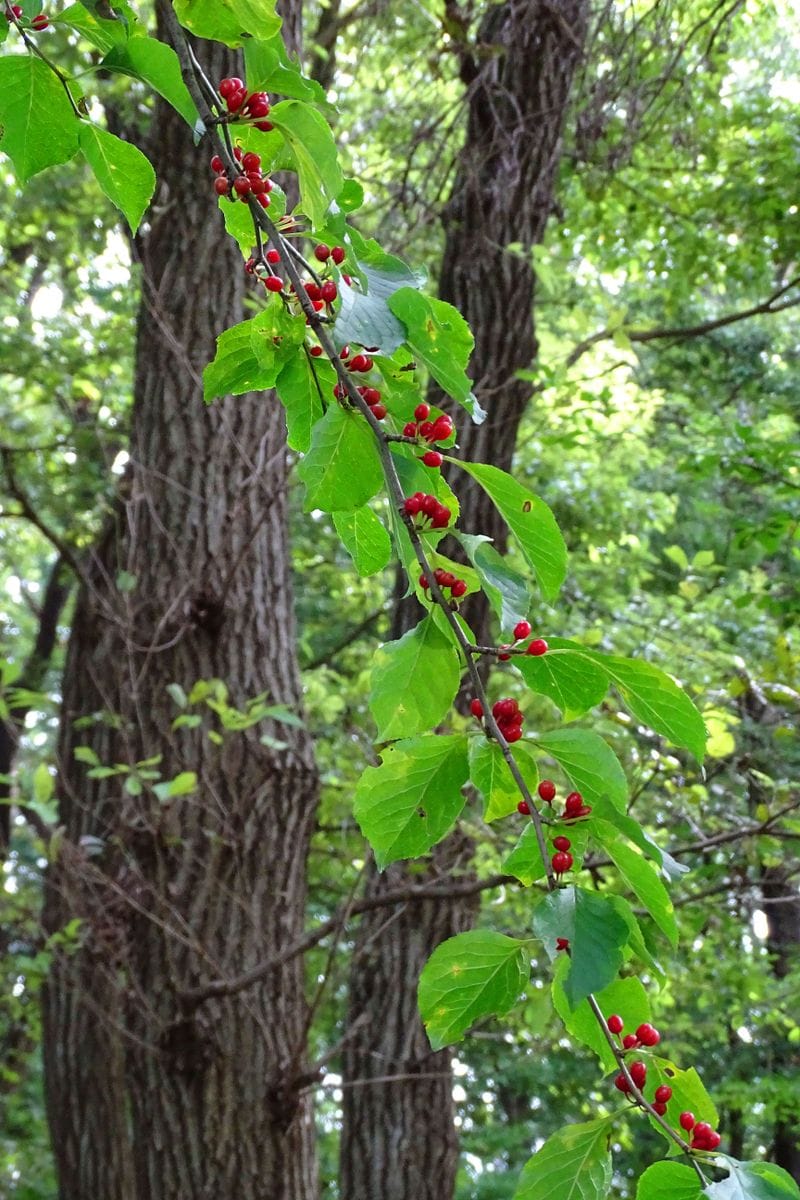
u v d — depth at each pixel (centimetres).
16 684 923
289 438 155
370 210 627
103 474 679
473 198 539
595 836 130
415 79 765
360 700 580
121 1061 408
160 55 141
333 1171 1025
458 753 140
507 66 552
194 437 461
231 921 424
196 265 471
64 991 450
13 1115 876
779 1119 780
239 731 441
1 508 805
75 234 802
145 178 157
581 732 131
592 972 110
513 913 607
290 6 455
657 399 818
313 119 140
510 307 527
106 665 457
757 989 520
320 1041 808
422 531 135
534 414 800
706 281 902
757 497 862
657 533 1112
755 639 779
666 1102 136
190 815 428
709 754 399
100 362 722
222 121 143
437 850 461
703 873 438
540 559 143
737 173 798
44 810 381
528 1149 1188
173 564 453
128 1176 428
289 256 143
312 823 459
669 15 553
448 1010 135
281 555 474
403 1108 463
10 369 705
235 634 451
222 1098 410
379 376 147
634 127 589
